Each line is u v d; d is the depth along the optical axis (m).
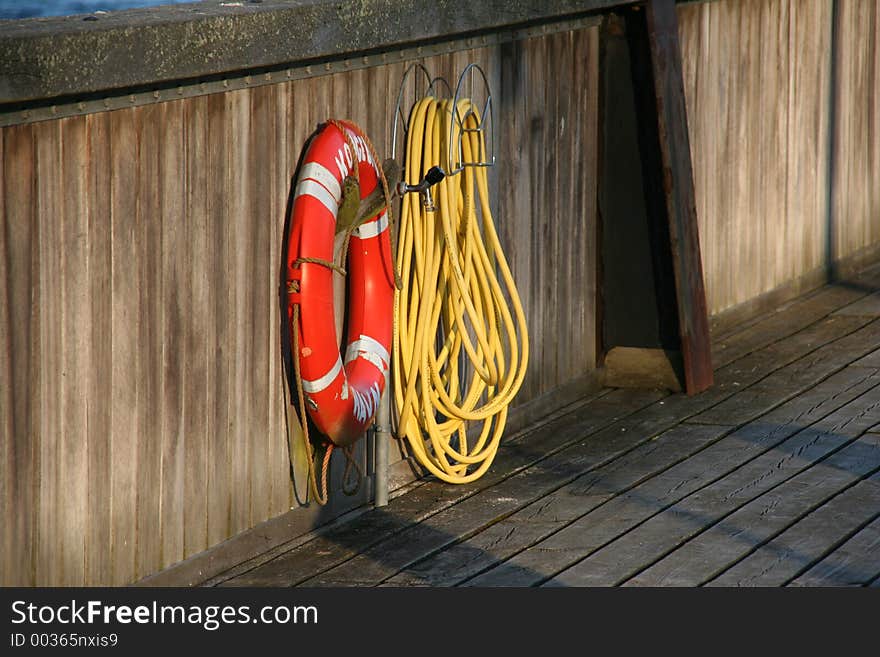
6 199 4.17
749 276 8.99
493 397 6.63
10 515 4.28
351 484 5.93
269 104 5.21
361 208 5.62
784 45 9.11
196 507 5.07
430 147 6.00
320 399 5.33
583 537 5.61
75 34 4.23
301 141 5.40
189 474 5.01
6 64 4.02
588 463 6.50
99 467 4.60
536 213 6.98
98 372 4.56
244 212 5.14
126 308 4.65
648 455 6.59
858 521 5.68
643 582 5.16
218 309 5.07
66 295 4.41
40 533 4.40
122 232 4.61
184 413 4.95
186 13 4.80
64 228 4.38
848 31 9.87
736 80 8.62
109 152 4.53
